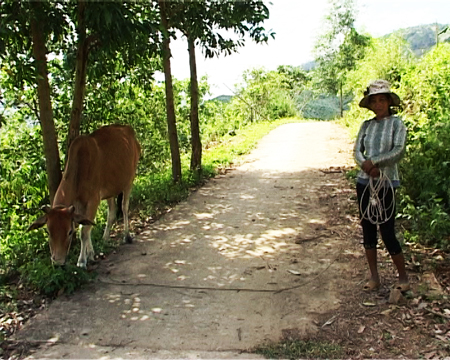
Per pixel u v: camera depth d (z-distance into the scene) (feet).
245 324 13.37
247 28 26.07
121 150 19.24
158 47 20.11
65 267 15.80
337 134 54.34
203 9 26.86
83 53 18.86
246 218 23.03
